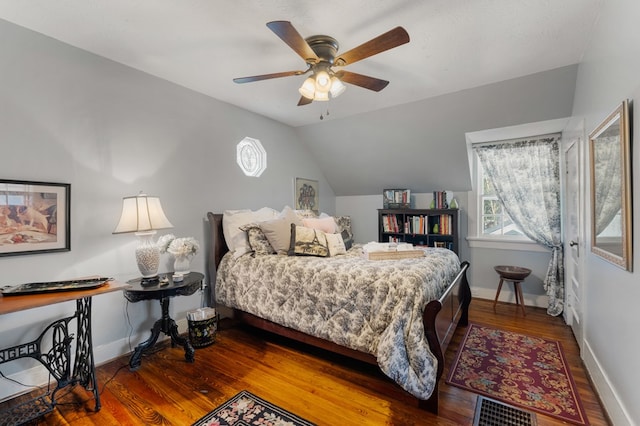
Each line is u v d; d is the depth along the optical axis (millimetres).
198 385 2076
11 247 1963
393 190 4410
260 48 2244
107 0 1712
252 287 2695
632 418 1416
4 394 1940
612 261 1646
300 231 2852
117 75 2477
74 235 2250
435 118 3418
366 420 1721
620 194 1518
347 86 2906
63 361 1956
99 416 1784
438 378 1776
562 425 1671
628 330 1468
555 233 3428
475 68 2537
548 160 3486
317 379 2139
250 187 3684
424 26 1944
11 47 1957
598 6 1761
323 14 1820
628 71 1426
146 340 2529
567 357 2418
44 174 2104
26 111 2025
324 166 4844
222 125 3340
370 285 2043
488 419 1723
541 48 2223
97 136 2371
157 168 2770
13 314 1981
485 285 4000
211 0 1698
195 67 2559
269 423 1697
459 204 4207
